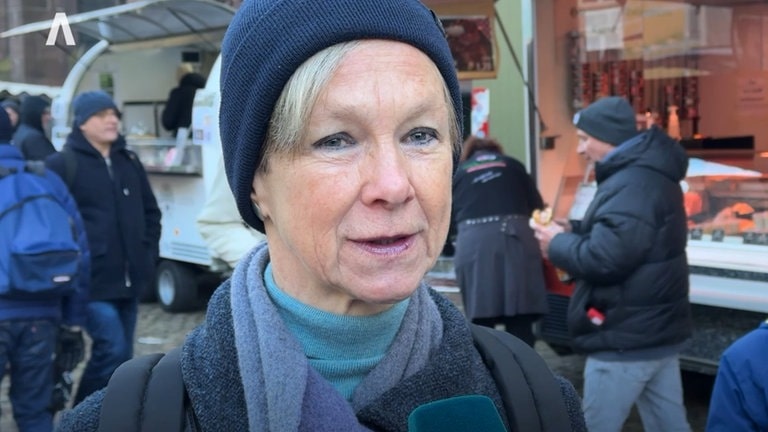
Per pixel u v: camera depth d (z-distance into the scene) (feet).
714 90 21.36
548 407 3.78
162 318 25.64
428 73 3.26
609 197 11.39
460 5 18.45
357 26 3.12
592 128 12.16
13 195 12.61
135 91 30.27
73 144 15.05
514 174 16.24
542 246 12.20
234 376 3.45
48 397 13.16
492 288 15.89
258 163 3.39
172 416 3.44
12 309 12.55
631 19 20.38
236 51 3.33
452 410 3.34
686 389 17.51
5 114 13.07
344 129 3.14
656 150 11.42
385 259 3.18
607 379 11.60
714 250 15.74
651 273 11.25
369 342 3.50
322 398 3.34
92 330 14.99
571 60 19.88
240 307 3.52
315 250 3.21
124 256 15.29
